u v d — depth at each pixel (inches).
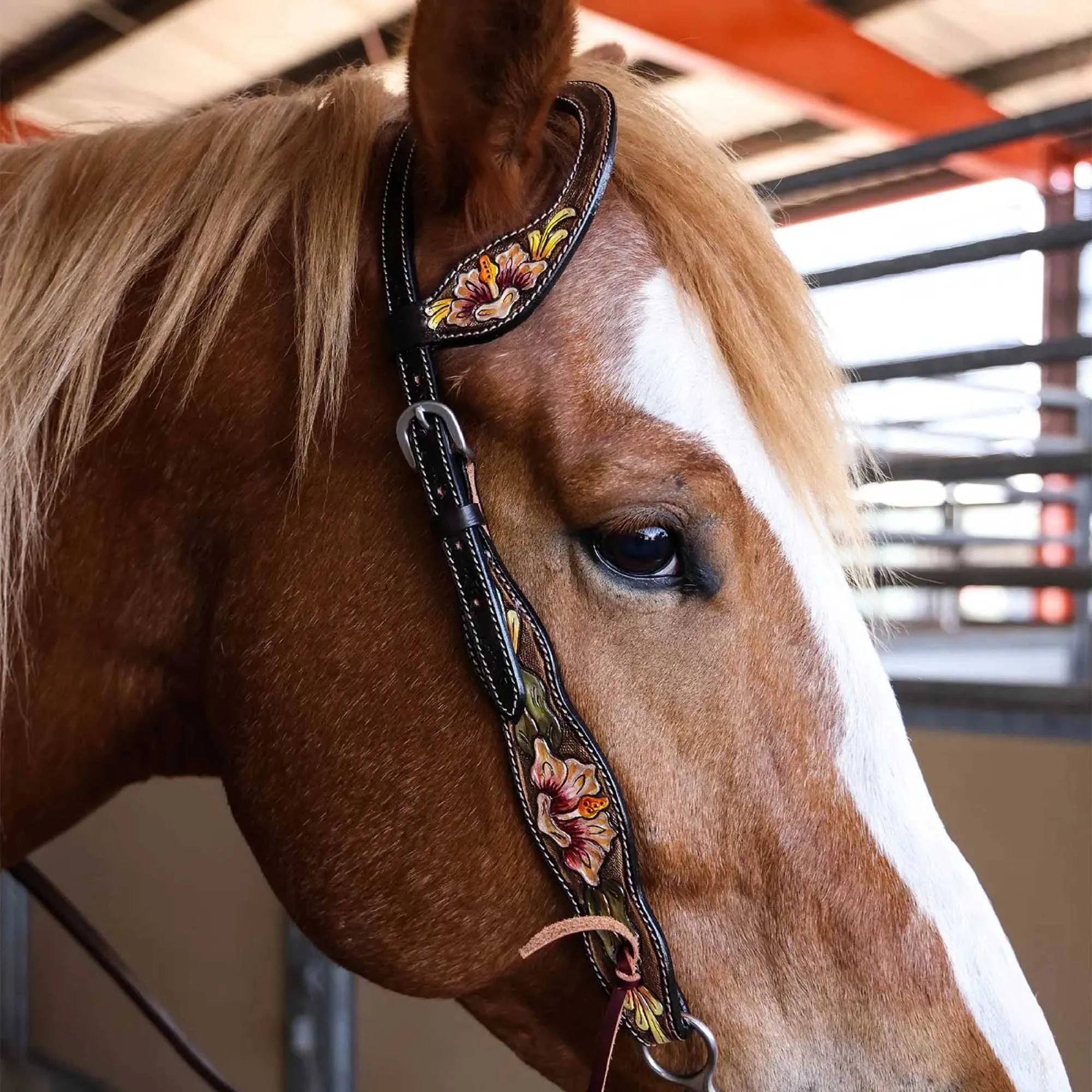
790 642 19.2
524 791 19.0
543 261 18.6
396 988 21.0
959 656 138.4
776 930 19.3
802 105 111.6
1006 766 42.0
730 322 19.2
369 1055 60.7
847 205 146.8
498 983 22.5
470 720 19.3
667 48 92.7
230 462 20.4
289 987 61.9
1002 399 127.1
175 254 20.8
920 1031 19.2
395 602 19.6
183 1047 29.4
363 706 19.7
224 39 83.2
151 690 22.4
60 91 88.8
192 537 21.0
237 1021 65.5
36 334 20.2
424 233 19.6
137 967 72.7
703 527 18.5
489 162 18.6
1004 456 53.3
